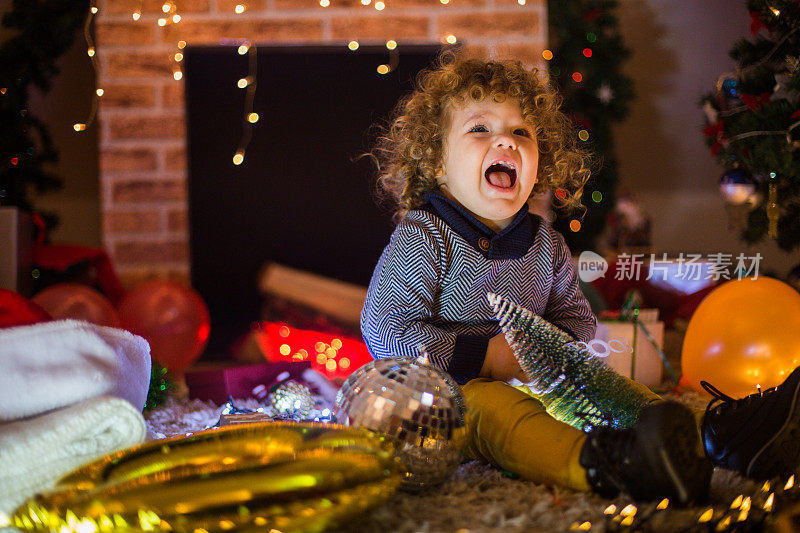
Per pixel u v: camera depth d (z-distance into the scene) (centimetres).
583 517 86
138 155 249
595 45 280
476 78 134
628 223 257
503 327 111
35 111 279
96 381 100
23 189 240
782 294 148
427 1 253
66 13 246
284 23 253
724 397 107
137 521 71
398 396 98
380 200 256
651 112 313
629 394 107
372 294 130
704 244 310
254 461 85
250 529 72
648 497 88
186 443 91
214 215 254
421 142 138
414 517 87
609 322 166
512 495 96
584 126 266
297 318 251
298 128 255
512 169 129
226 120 254
